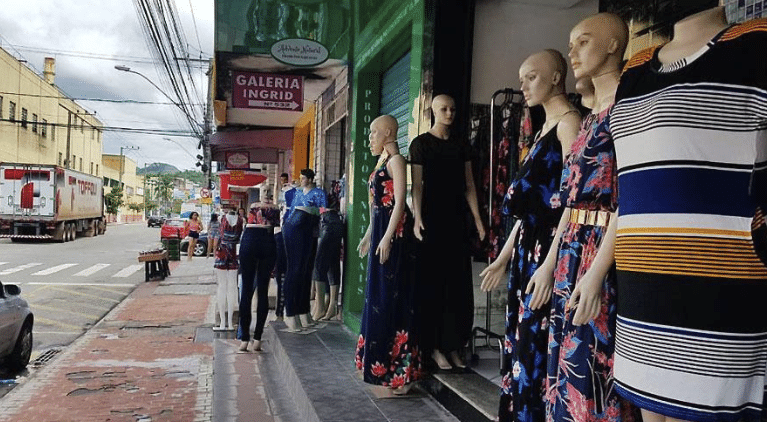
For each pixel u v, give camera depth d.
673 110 1.55
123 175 77.25
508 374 2.71
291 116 11.43
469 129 4.34
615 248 1.76
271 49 6.76
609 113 1.92
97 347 7.70
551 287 2.27
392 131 3.94
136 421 4.82
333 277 6.91
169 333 8.70
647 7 3.20
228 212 8.38
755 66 1.49
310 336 6.00
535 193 2.55
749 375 1.52
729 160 1.50
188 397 5.48
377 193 3.92
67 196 28.88
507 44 4.41
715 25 1.61
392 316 3.82
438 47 4.30
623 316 1.69
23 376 6.57
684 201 1.53
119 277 16.02
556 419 2.09
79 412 5.04
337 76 8.25
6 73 33.00
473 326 4.40
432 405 3.80
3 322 6.39
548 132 2.55
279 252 7.40
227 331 8.16
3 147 32.88
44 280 15.02
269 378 5.59
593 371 1.93
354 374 4.57
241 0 5.90
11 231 27.39
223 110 9.90
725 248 1.50
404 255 3.83
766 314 1.53
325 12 6.32
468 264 4.04
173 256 21.39
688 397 1.53
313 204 6.41
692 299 1.52
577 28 2.12
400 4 5.10
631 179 1.66
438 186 3.89
